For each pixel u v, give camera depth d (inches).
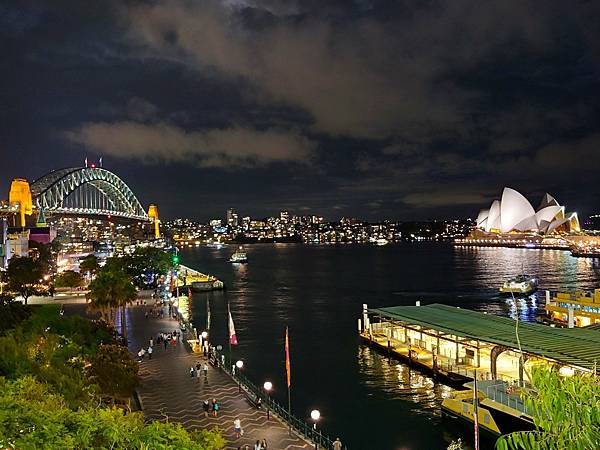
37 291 5310.0
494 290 7066.9
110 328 2593.5
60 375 1433.3
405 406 2464.3
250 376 3011.8
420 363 2999.5
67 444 849.5
